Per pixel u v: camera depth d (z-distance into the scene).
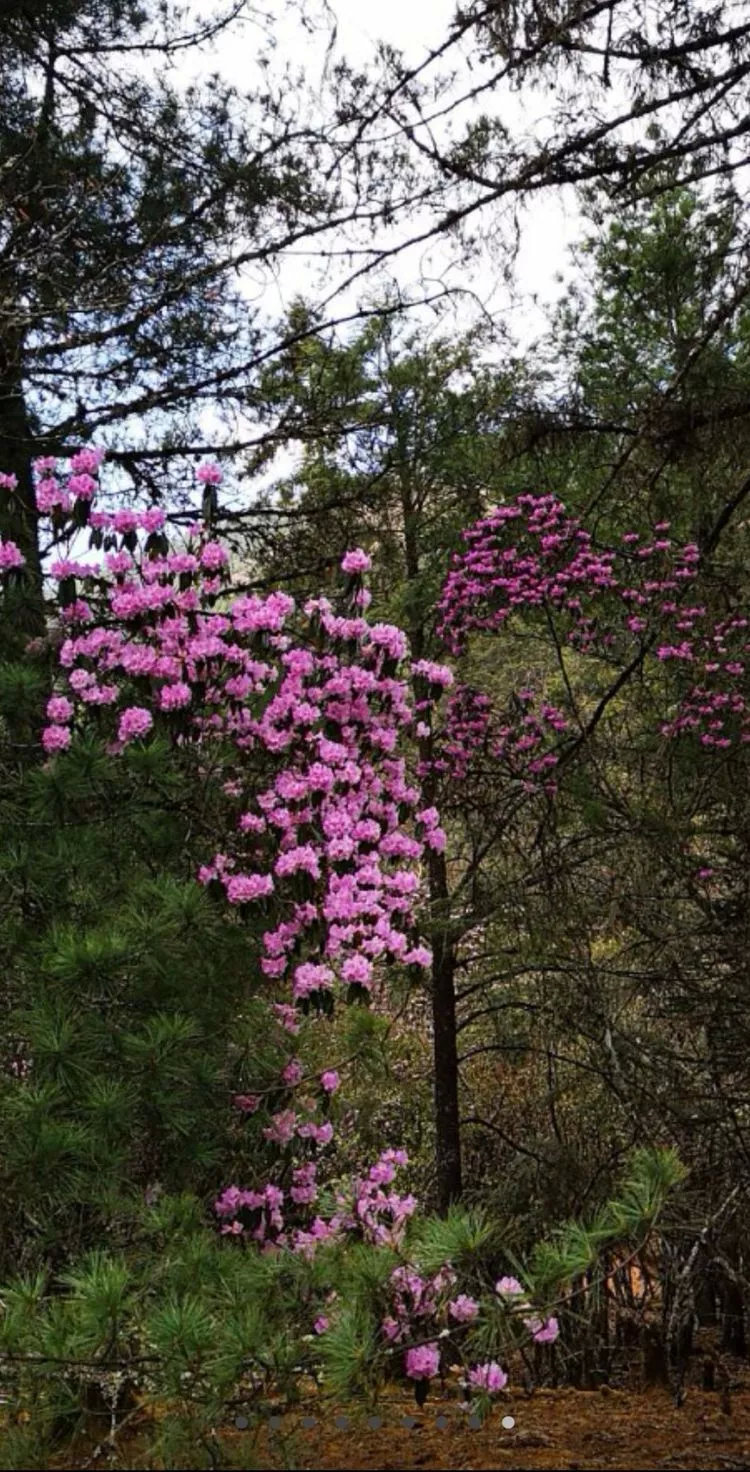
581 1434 3.80
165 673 5.53
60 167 7.87
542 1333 3.14
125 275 8.09
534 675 8.83
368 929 5.50
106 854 5.32
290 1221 5.33
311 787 5.61
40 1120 4.30
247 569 9.07
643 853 6.62
